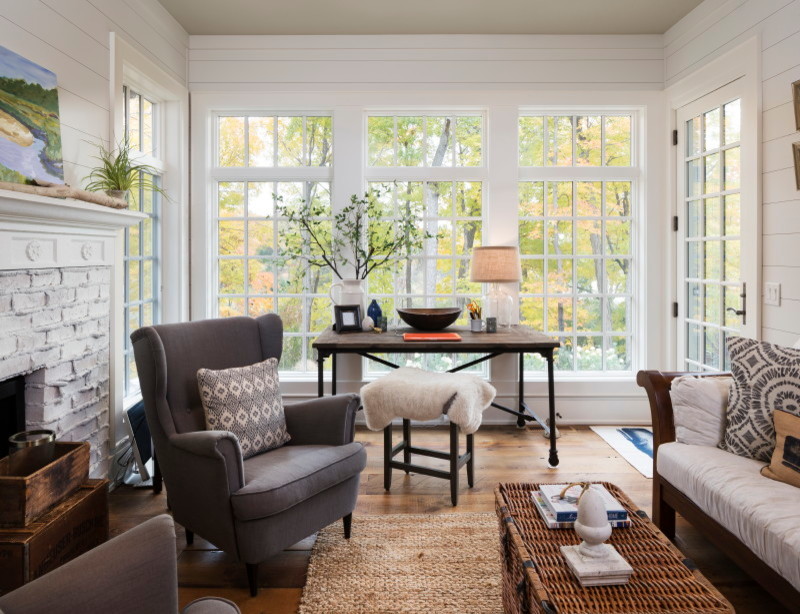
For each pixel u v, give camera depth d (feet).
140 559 3.38
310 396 13.28
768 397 6.84
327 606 6.22
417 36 13.06
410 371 10.04
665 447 7.56
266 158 13.52
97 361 8.75
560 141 13.64
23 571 5.36
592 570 4.43
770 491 5.81
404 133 13.58
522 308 13.79
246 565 6.48
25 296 6.91
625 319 13.82
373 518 8.39
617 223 13.73
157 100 12.32
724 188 11.23
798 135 9.04
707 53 11.48
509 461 10.85
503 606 6.00
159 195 12.51
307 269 13.62
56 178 7.58
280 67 13.09
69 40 8.16
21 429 7.15
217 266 13.56
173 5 11.57
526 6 11.71
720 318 11.44
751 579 6.76
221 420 7.34
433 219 13.62
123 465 9.77
